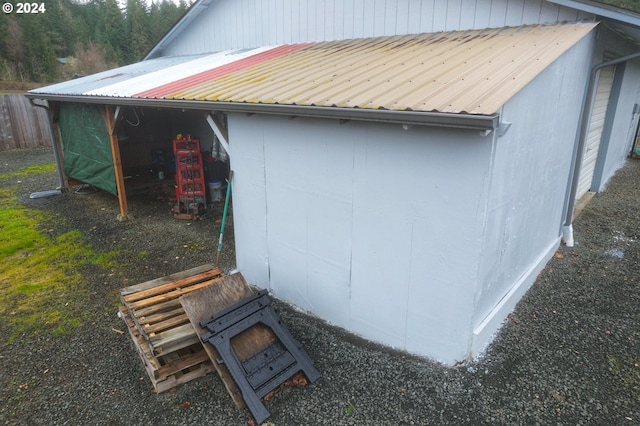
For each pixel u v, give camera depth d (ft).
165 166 34.47
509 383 11.37
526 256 15.71
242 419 10.55
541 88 12.76
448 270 11.40
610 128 26.96
